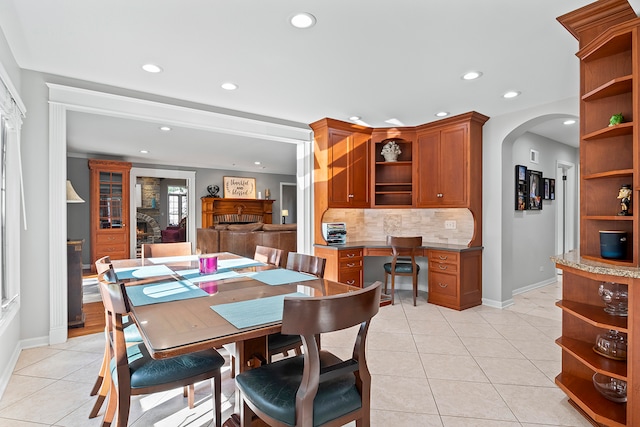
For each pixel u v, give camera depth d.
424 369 2.53
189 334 1.18
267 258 2.81
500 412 1.99
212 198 8.73
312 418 1.18
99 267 2.07
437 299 4.21
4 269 2.55
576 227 6.04
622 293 1.83
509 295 4.25
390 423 1.89
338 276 4.19
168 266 2.53
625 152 1.97
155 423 1.88
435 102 3.63
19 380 2.33
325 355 1.60
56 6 1.94
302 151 4.64
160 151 6.74
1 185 2.43
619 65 1.97
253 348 1.61
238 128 3.95
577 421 1.90
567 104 3.51
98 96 3.11
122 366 1.46
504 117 4.04
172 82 3.08
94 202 6.57
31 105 2.83
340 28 2.18
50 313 2.92
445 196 4.30
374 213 5.10
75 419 1.90
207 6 1.94
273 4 1.92
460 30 2.20
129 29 2.19
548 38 2.30
